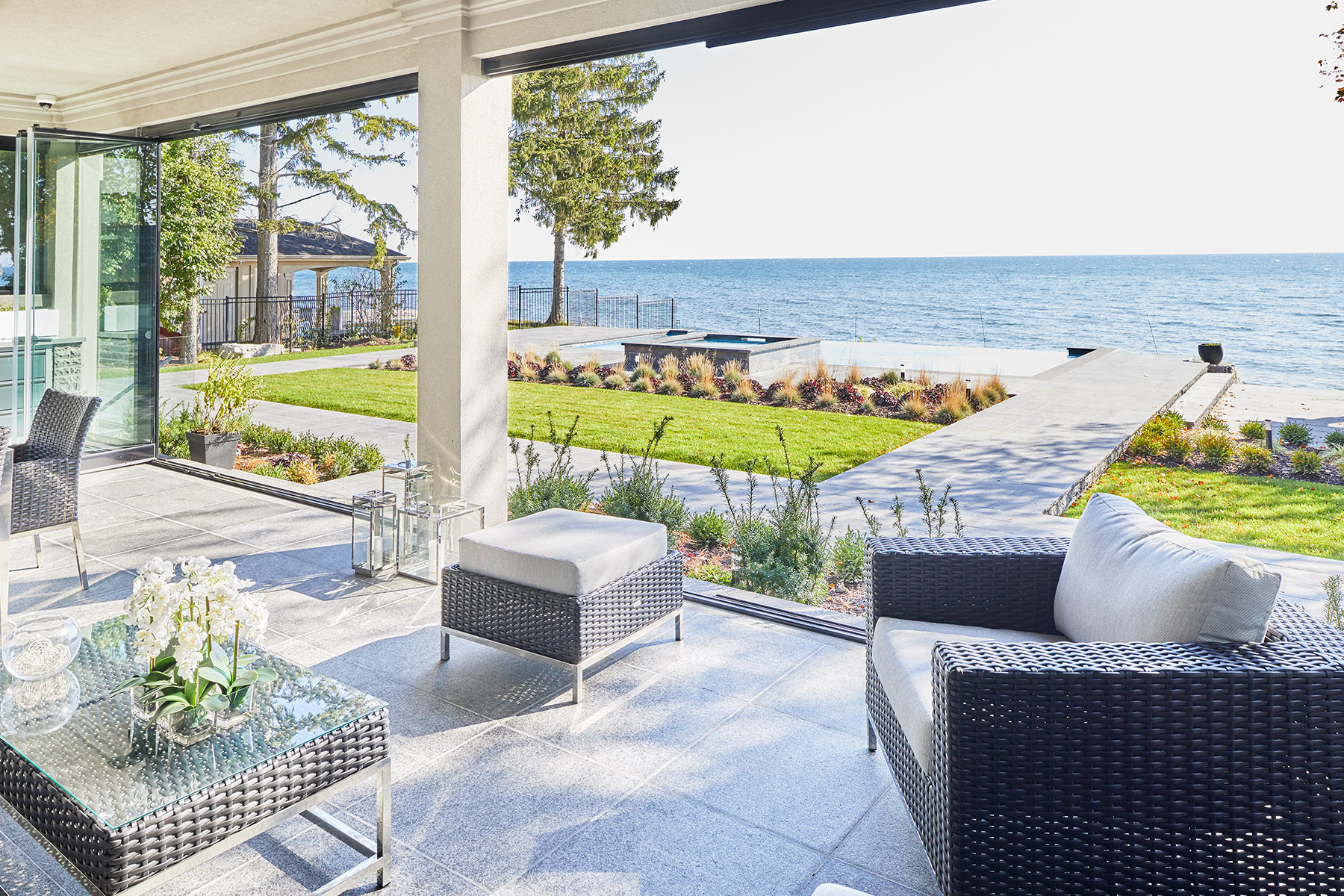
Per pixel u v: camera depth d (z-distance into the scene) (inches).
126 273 265.1
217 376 285.7
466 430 188.2
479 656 137.5
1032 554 100.7
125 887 68.4
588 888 84.8
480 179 185.2
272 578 170.2
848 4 139.5
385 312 773.3
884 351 732.7
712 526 205.5
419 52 184.4
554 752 109.3
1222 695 69.6
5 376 250.8
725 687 127.0
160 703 79.3
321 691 88.0
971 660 71.8
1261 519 210.8
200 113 241.8
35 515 156.6
